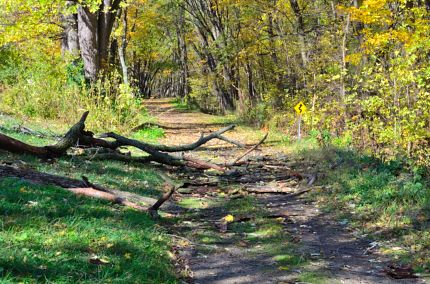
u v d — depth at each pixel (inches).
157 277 209.5
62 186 336.8
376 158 492.7
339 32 778.2
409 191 355.9
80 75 892.0
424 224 301.4
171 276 216.5
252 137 927.7
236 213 358.9
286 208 380.8
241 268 241.9
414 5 669.3
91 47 933.8
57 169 402.0
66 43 1063.6
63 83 882.8
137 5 1681.8
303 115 813.9
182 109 1895.9
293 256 260.5
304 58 1000.2
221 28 1541.6
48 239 224.2
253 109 1203.2
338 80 735.7
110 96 856.9
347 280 227.1
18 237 217.9
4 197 273.1
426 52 564.4
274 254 265.3
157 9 1845.5
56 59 927.0
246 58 1321.4
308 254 266.1
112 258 216.2
